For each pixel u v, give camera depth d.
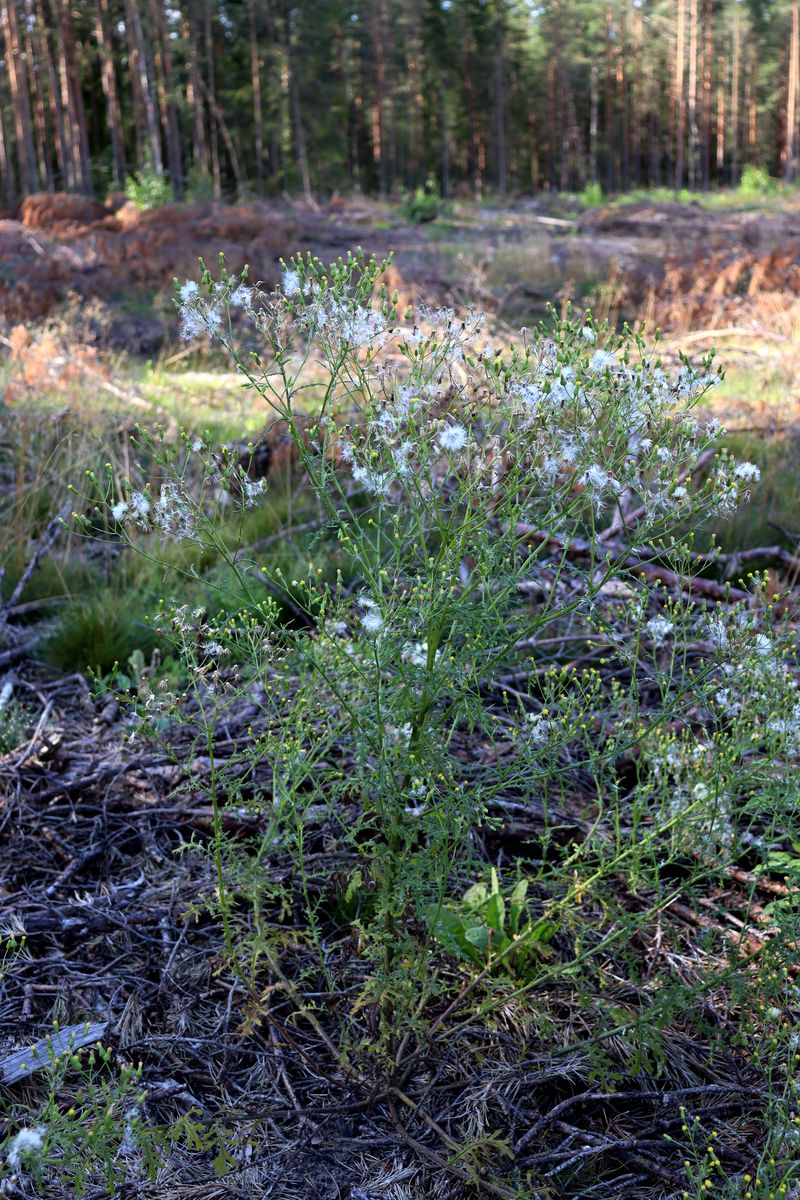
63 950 2.56
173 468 2.09
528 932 2.11
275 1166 1.97
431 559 1.98
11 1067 2.13
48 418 6.70
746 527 5.38
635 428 1.95
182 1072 2.19
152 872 2.86
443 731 2.27
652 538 2.07
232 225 18.30
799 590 4.37
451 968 2.37
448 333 1.96
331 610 2.25
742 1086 2.15
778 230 20.09
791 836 2.14
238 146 46.50
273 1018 2.17
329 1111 2.08
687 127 64.00
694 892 2.24
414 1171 1.96
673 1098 2.12
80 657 4.16
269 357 7.91
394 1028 2.04
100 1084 2.13
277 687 2.24
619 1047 2.23
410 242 19.11
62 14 33.78
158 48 38.91
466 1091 2.14
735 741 2.13
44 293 13.16
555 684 2.30
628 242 18.98
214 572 4.47
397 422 1.93
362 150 54.38
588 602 2.03
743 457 6.42
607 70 60.06
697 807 2.17
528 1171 1.95
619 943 2.38
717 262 14.01
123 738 3.46
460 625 1.96
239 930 2.50
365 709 2.05
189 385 9.11
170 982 2.43
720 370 1.98
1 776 3.23
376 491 1.92
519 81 58.56
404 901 2.01
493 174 60.22
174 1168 1.96
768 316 11.17
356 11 49.97
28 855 2.92
